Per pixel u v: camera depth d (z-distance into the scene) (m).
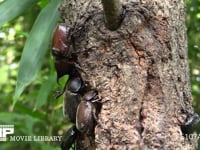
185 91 0.78
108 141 0.74
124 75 0.75
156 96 0.75
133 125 0.74
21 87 0.84
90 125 0.75
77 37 0.77
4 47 1.64
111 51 0.76
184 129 0.77
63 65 0.78
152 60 0.76
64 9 0.80
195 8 1.23
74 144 0.80
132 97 0.75
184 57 0.79
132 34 0.75
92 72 0.76
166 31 0.77
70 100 0.78
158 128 0.74
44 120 1.18
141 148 0.74
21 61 0.85
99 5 0.77
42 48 0.86
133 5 0.76
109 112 0.75
